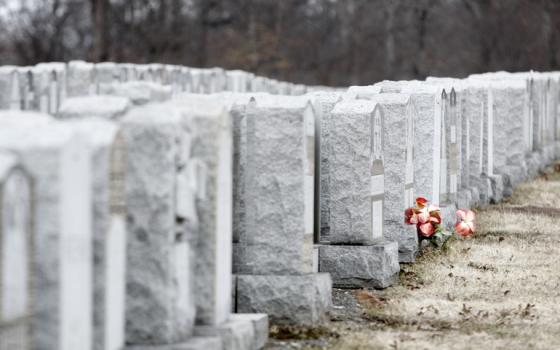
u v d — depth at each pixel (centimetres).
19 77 3147
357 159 2027
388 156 2217
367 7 8406
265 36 7931
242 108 1769
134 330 1348
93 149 1184
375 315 1803
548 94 4216
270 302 1720
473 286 2041
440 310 1842
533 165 3662
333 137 2034
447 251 2325
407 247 2216
